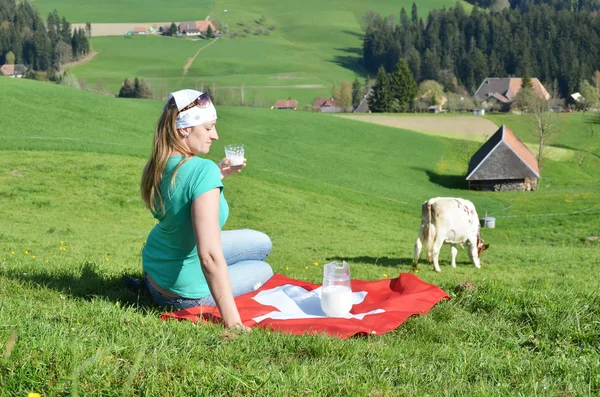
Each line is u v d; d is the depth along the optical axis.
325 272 5.97
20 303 5.43
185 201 5.23
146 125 62.22
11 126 51.44
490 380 4.33
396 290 6.82
